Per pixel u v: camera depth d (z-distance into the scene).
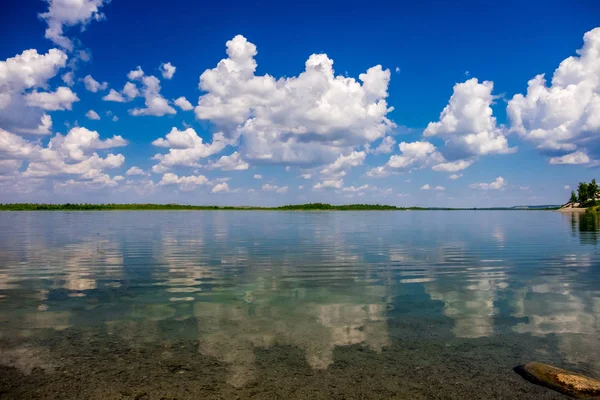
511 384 6.90
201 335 9.31
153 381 7.00
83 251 25.02
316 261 20.89
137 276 16.70
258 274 17.23
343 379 7.09
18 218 81.75
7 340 8.95
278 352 8.30
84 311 11.32
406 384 6.91
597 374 7.32
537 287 14.45
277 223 64.25
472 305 11.96
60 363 7.71
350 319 10.58
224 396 6.51
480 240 32.53
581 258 21.75
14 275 16.91
